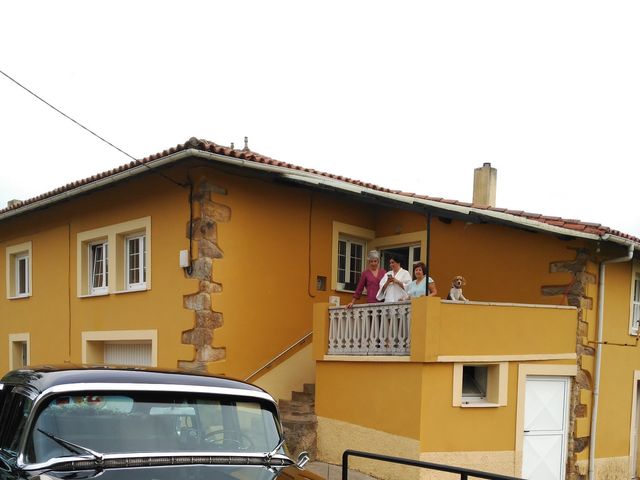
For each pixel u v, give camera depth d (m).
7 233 14.16
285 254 10.30
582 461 9.09
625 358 10.27
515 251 10.26
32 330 12.88
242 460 3.97
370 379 8.18
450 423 7.62
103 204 11.08
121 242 10.73
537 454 8.56
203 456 3.83
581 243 9.37
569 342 8.96
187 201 9.29
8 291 13.89
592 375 9.36
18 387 4.00
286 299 10.25
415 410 7.46
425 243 11.70
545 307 8.67
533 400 8.59
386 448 7.80
